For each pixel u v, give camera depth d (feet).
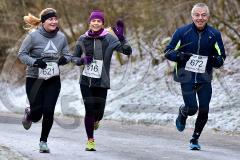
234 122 73.05
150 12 106.01
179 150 54.39
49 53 50.11
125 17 112.88
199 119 54.19
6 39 139.64
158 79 102.32
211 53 53.88
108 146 56.34
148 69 108.27
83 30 128.67
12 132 67.10
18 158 45.93
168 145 58.08
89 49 51.83
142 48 116.98
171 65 101.86
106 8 115.96
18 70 139.64
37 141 58.13
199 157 50.08
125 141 60.90
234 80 88.22
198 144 55.57
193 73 53.36
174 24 102.73
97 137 64.39
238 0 102.01
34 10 136.77
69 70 128.67
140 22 110.83
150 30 110.83
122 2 113.91
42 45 50.11
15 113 101.40
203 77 53.42
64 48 51.21
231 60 95.35
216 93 85.71
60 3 129.80
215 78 90.99
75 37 130.00
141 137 65.10
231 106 78.74
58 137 62.85
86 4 124.36
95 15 51.93
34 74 49.98
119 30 52.39
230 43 101.76
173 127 76.23
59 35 50.83
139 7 108.68
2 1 138.41
